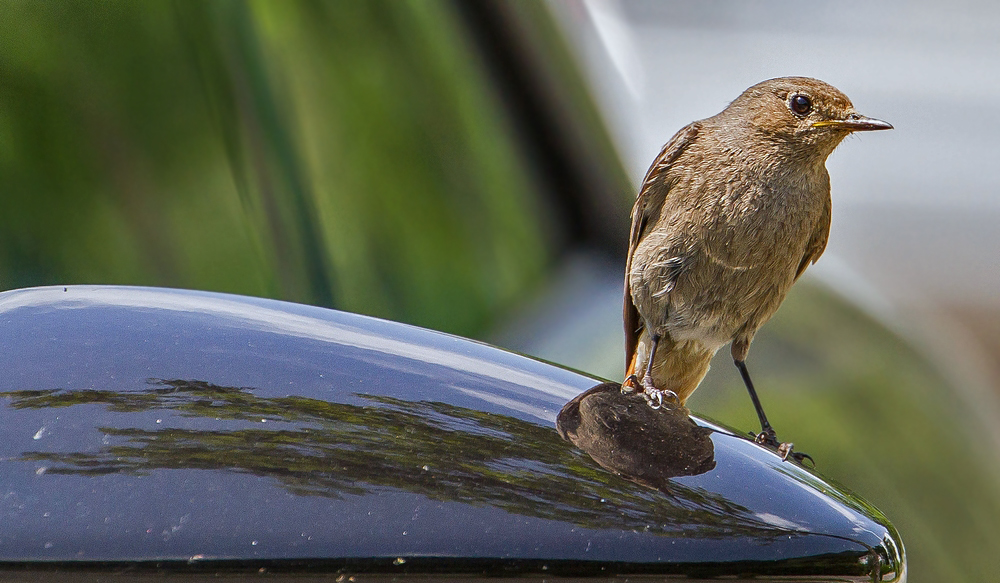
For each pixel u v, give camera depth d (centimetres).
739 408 1031
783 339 1091
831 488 387
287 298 1042
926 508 973
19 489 314
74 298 422
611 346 1150
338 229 1077
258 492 321
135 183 1019
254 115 1070
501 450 352
